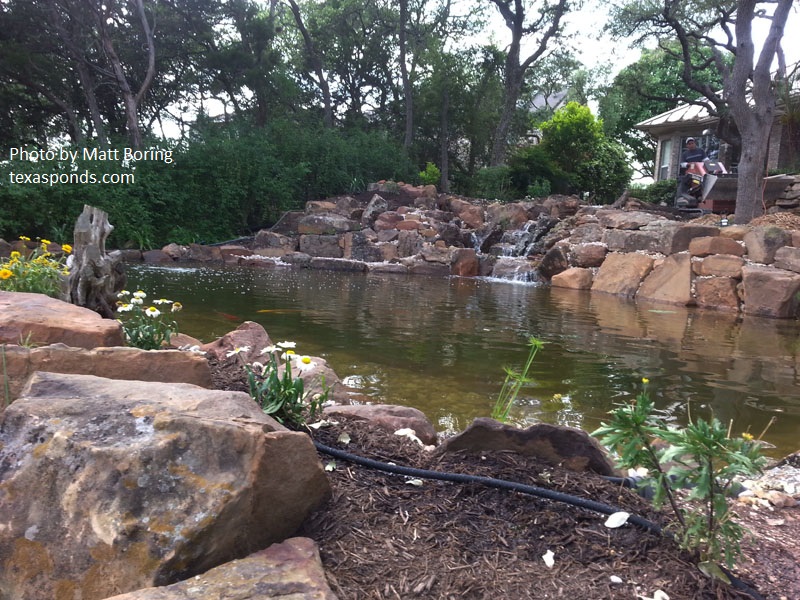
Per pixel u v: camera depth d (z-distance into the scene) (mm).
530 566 2023
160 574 1703
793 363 6426
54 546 1787
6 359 2619
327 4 35938
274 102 31562
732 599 1897
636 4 19188
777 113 20312
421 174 26625
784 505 2824
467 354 6484
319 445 2746
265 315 8445
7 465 1937
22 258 5805
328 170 23125
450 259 16375
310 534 2096
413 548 2072
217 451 1929
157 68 29312
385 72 36125
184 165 19969
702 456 1979
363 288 12344
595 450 2742
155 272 13719
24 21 22547
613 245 14039
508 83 29953
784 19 14234
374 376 5504
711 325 8914
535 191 25469
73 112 25203
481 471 2646
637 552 2115
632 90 22422
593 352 6773
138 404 2145
